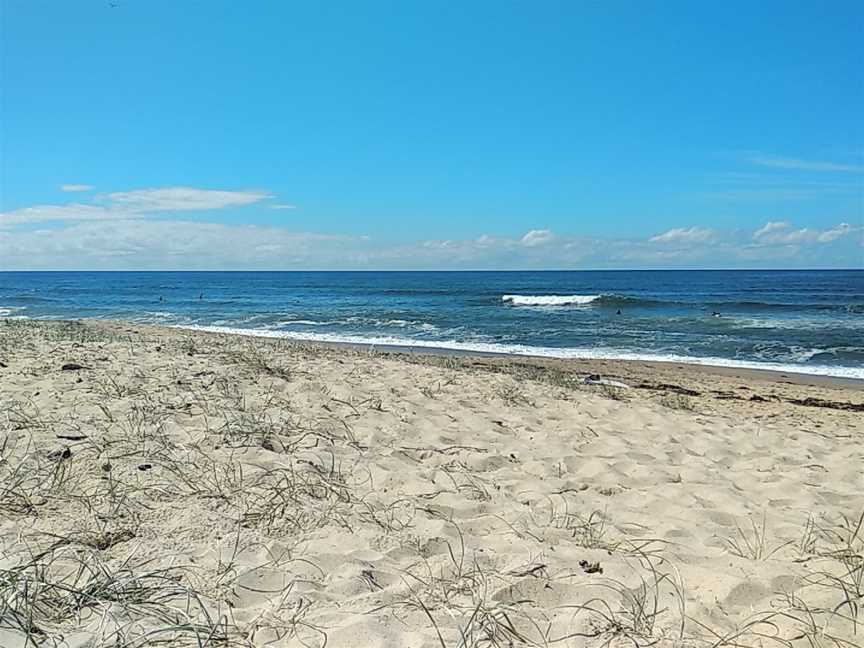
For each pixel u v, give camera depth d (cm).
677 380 1312
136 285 7719
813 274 11831
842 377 1445
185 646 263
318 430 588
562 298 3844
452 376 947
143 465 459
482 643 272
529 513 436
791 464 609
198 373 767
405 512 425
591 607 308
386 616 293
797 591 326
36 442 489
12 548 339
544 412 772
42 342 1008
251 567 336
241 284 7956
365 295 5088
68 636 266
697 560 367
